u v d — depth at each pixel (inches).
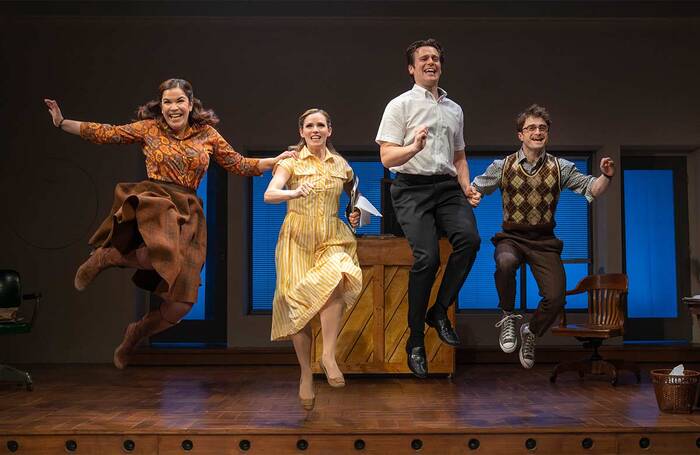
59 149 288.7
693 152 304.5
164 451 151.1
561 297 176.9
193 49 292.0
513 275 179.9
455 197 172.6
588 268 300.4
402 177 172.6
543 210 183.3
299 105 291.3
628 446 152.4
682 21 292.5
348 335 226.2
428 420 160.6
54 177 288.2
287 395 199.6
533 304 297.7
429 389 207.9
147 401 189.9
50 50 291.4
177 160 154.5
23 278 286.0
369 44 291.9
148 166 155.7
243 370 258.5
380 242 227.5
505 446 151.6
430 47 169.5
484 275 299.4
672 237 306.0
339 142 289.9
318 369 226.1
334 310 153.1
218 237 302.7
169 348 278.2
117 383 225.5
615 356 276.2
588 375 237.6
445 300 170.4
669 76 293.6
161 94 155.9
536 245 182.4
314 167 161.9
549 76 292.4
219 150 161.9
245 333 286.0
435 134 169.5
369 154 300.7
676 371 173.3
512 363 271.4
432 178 170.6
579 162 304.2
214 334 301.1
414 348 167.3
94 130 151.9
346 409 175.0
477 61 291.7
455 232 167.3
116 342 283.7
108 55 291.6
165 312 155.6
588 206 300.5
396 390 205.8
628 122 292.5
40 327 285.1
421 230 167.2
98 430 151.6
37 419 164.1
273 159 163.6
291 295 153.6
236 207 287.6
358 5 284.5
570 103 292.0
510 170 183.8
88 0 281.9
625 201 306.2
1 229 286.8
